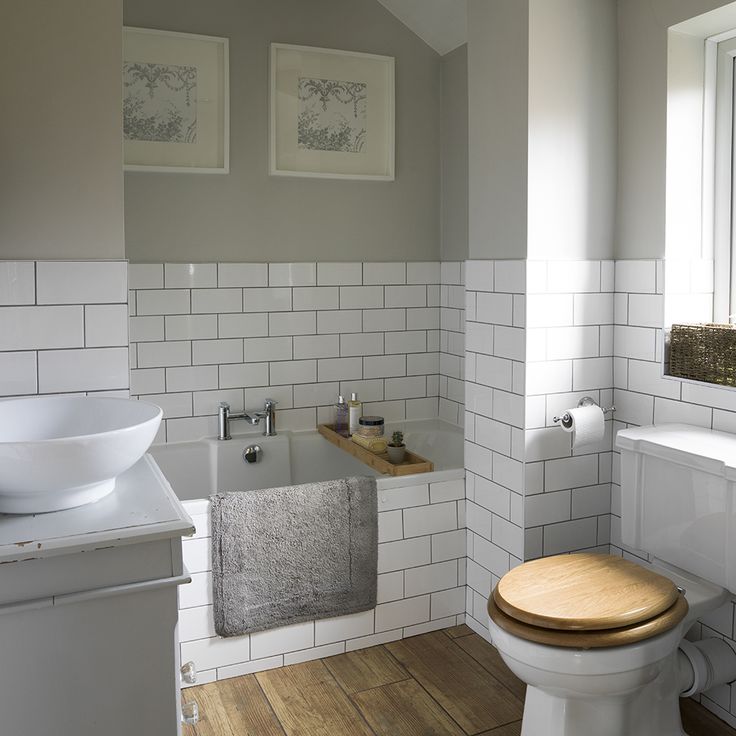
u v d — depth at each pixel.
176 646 1.60
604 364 2.81
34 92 2.16
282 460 3.61
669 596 2.05
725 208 2.65
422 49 3.82
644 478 2.41
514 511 2.75
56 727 1.53
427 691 2.61
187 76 3.40
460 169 3.74
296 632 2.78
